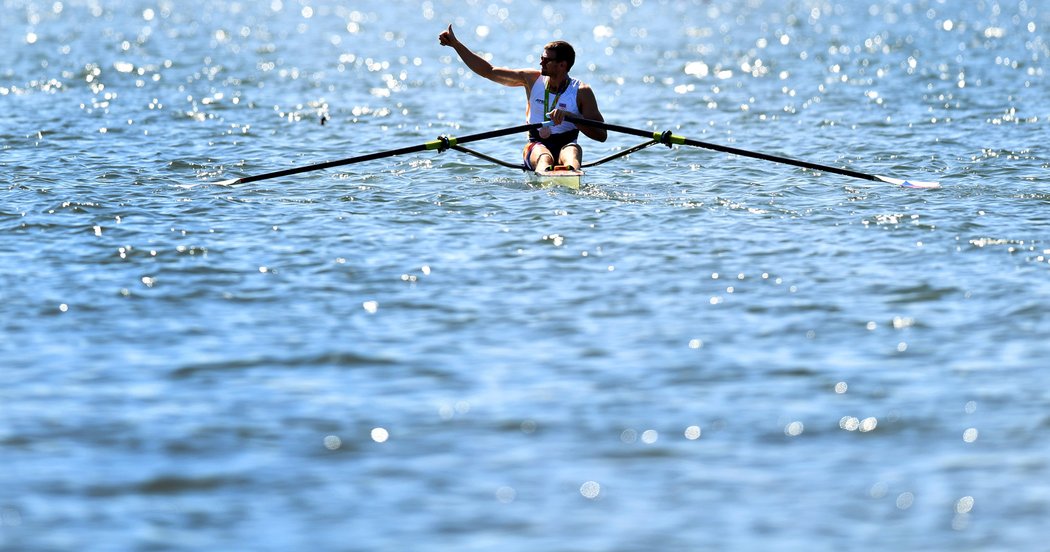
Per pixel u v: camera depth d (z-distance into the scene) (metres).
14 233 42.62
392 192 49.97
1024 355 31.11
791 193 50.03
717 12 173.25
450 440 26.75
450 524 23.38
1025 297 35.38
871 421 27.53
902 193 49.69
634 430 27.19
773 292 36.38
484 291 36.66
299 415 27.91
